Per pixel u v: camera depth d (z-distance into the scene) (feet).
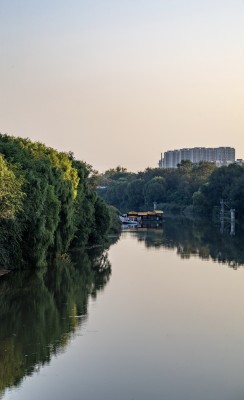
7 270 207.92
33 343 119.55
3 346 117.80
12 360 109.09
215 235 384.88
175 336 125.29
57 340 121.80
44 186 210.79
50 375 101.24
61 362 107.96
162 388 95.55
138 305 155.53
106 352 113.91
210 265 233.76
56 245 238.89
